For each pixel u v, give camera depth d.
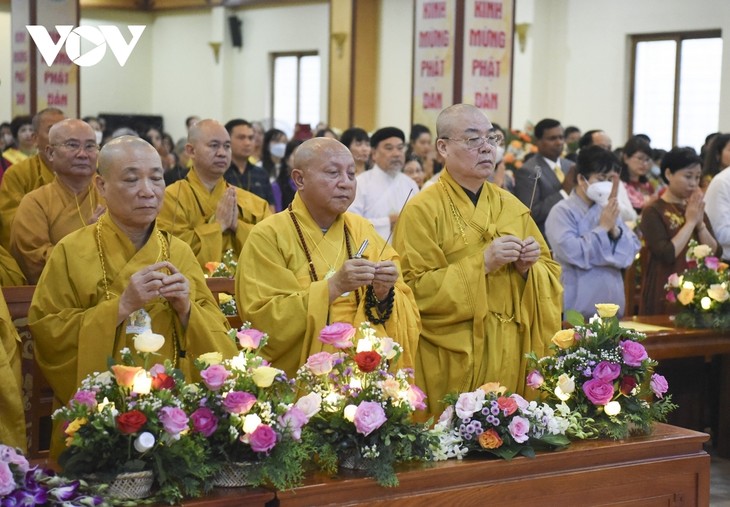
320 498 3.19
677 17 15.18
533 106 16.53
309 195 4.16
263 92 20.73
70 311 3.70
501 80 9.53
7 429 3.68
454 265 4.46
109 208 3.76
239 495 3.09
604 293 5.69
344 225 4.27
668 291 6.21
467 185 4.64
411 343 4.21
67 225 5.23
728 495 5.54
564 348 3.96
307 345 3.92
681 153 6.49
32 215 5.20
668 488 3.78
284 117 20.48
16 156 9.99
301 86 20.17
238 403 3.11
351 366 3.46
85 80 22.12
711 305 5.84
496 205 4.68
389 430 3.31
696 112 15.31
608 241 5.64
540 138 7.84
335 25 18.73
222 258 5.89
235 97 21.30
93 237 3.78
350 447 3.30
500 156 7.29
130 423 2.97
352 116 18.72
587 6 16.12
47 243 5.19
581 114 16.30
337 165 4.12
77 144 5.21
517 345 4.57
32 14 15.02
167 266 3.62
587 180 5.74
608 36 15.93
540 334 4.58
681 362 6.47
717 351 5.91
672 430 3.95
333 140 4.20
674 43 15.46
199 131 6.10
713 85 15.12
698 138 15.31
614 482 3.68
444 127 4.61
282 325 3.94
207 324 3.77
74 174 5.24
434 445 3.42
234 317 4.75
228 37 21.25
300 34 19.95
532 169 7.55
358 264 3.87
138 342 3.15
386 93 18.66
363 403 3.27
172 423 3.00
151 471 3.02
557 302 4.65
